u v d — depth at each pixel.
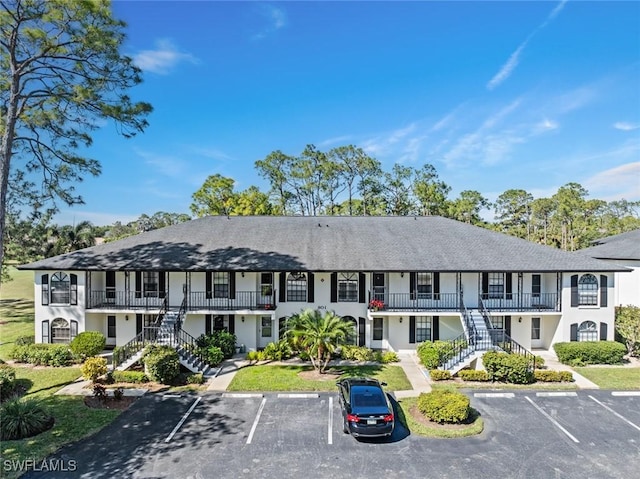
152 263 24.53
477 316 23.62
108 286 25.58
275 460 12.95
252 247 26.64
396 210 56.16
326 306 25.20
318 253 25.86
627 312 25.84
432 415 15.35
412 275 25.14
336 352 24.02
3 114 21.28
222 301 25.30
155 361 19.39
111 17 19.81
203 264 24.47
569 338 24.41
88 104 21.64
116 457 13.12
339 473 12.23
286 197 56.94
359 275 25.23
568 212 71.56
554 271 24.03
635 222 76.62
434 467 12.55
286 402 17.61
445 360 21.50
